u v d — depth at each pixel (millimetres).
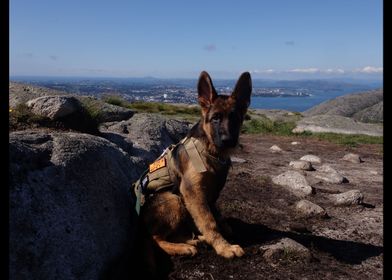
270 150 2916
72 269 805
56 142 1015
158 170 1059
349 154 2643
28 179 842
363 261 1052
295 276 947
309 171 2195
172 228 1021
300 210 1435
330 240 1197
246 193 1648
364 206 1562
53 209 844
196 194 1012
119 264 944
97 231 925
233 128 1004
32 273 733
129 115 2355
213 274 942
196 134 1050
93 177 1014
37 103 1534
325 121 4902
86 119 1638
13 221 750
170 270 947
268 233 1202
